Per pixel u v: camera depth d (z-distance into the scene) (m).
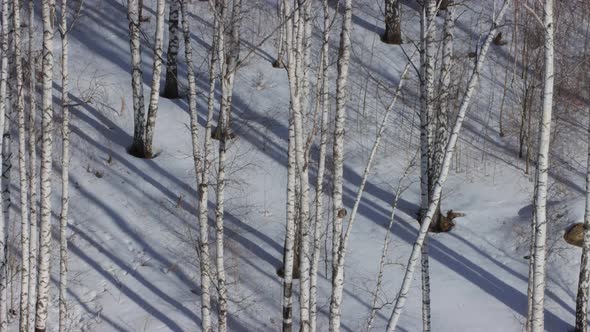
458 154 29.50
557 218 26.58
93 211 26.56
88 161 28.64
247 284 23.91
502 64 34.59
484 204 27.66
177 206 27.09
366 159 29.34
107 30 36.03
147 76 33.41
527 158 28.84
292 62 16.16
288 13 17.81
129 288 23.80
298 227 23.80
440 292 23.92
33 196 20.16
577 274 24.59
